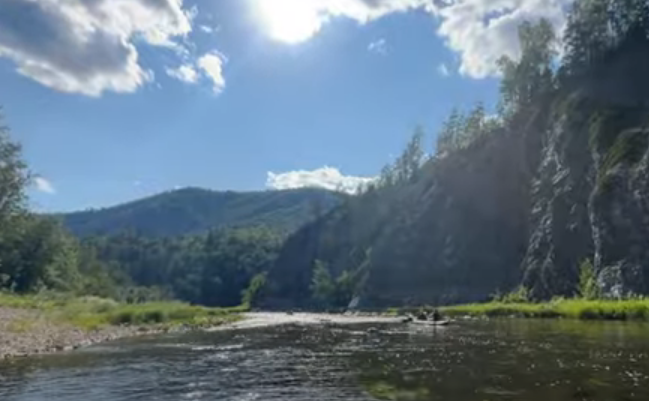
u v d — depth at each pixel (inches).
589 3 5078.7
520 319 2378.2
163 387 788.6
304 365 991.0
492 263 5196.9
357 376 847.7
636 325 1755.7
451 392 695.7
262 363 1026.7
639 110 3907.5
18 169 4141.2
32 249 4677.7
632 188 3189.0
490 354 1054.4
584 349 1087.0
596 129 3954.2
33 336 1432.1
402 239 6254.9
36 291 4244.6
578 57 5049.2
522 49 6003.9
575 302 2652.6
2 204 4062.5
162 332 1892.2
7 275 4210.1
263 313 4832.7
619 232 3159.5
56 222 5024.6
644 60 4375.0
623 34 4758.9
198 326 2251.5
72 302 2893.7
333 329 2026.3
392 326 2151.8
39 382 831.7
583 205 3850.9
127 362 1051.9
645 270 2910.9
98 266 6688.0
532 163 5093.5
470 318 2635.3
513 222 5172.2
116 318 2181.3
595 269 3304.6
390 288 6102.4
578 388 691.4
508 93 6156.5
